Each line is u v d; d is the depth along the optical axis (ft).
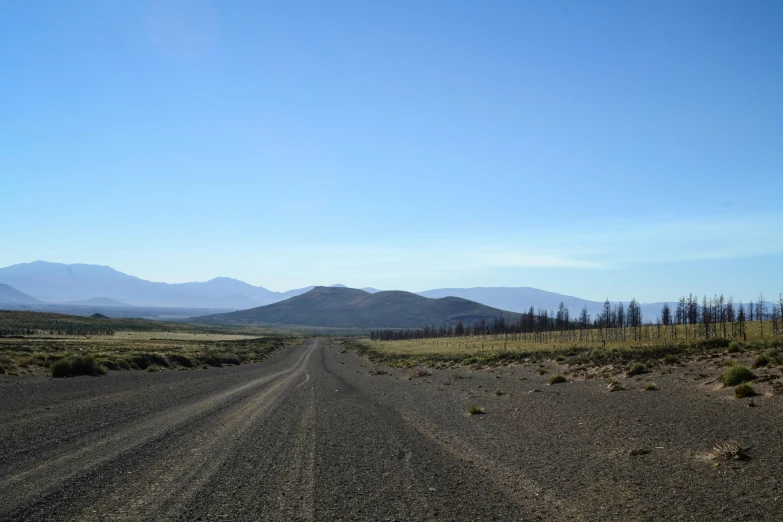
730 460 33.99
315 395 96.32
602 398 70.18
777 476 29.81
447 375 138.92
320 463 39.24
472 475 36.04
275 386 116.57
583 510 27.63
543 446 44.80
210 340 478.59
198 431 52.65
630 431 47.14
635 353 125.29
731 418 47.26
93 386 96.68
